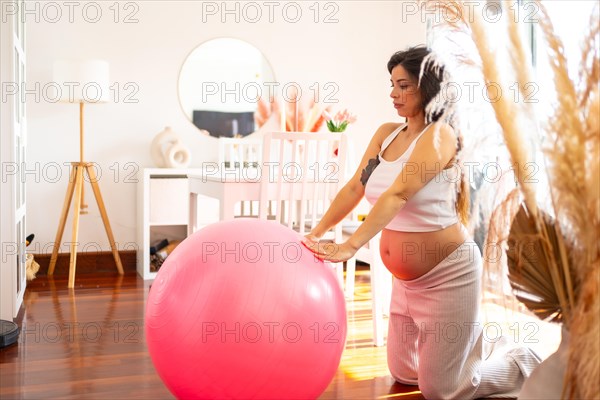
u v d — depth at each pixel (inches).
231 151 192.5
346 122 157.1
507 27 58.6
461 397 90.6
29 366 102.9
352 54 209.9
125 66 188.9
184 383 71.3
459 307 88.3
